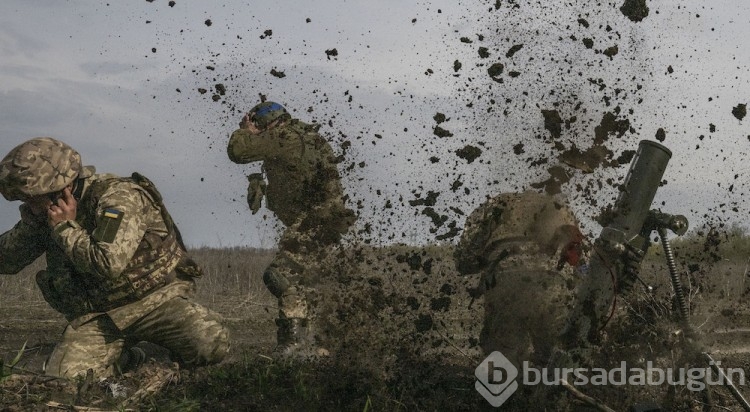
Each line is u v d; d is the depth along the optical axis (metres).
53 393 4.09
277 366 4.61
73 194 4.59
